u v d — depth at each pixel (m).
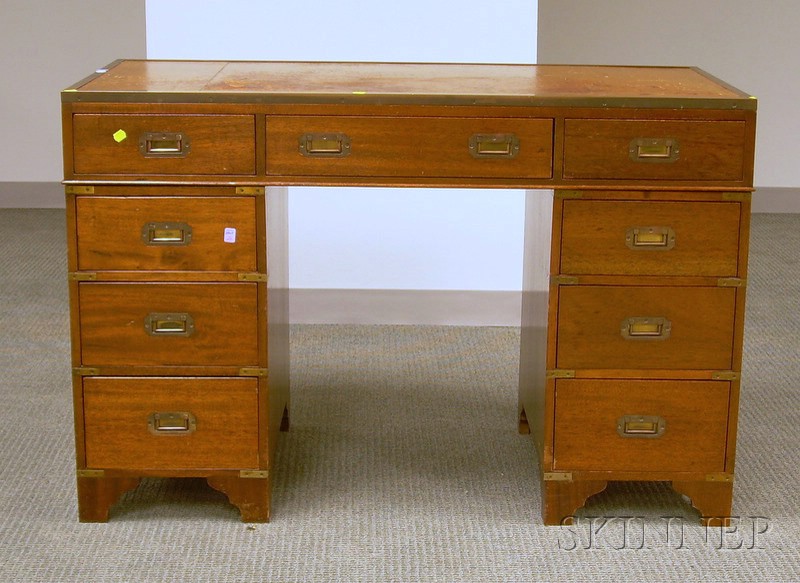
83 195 2.71
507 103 2.67
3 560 2.67
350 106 2.67
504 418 3.56
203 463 2.84
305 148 2.69
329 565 2.67
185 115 2.66
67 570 2.63
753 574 2.66
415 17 4.17
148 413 2.81
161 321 2.77
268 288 2.78
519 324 4.43
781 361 4.09
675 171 2.71
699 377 2.81
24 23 6.00
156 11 4.14
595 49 6.24
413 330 4.36
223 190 2.71
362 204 4.32
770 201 6.33
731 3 6.14
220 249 2.74
